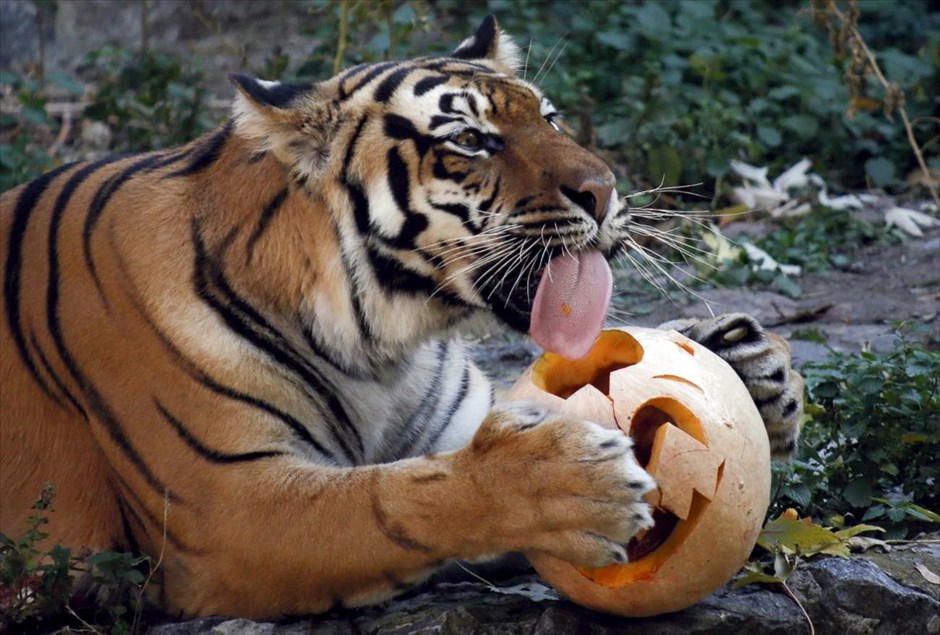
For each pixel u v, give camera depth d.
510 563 8.34
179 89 17.08
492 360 12.65
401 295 8.09
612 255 7.91
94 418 8.04
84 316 8.06
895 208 16.36
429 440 8.90
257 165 8.03
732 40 19.20
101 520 8.29
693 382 6.93
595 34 19.11
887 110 15.90
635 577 6.87
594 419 6.78
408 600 7.72
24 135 16.27
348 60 17.25
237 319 7.82
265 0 21.17
